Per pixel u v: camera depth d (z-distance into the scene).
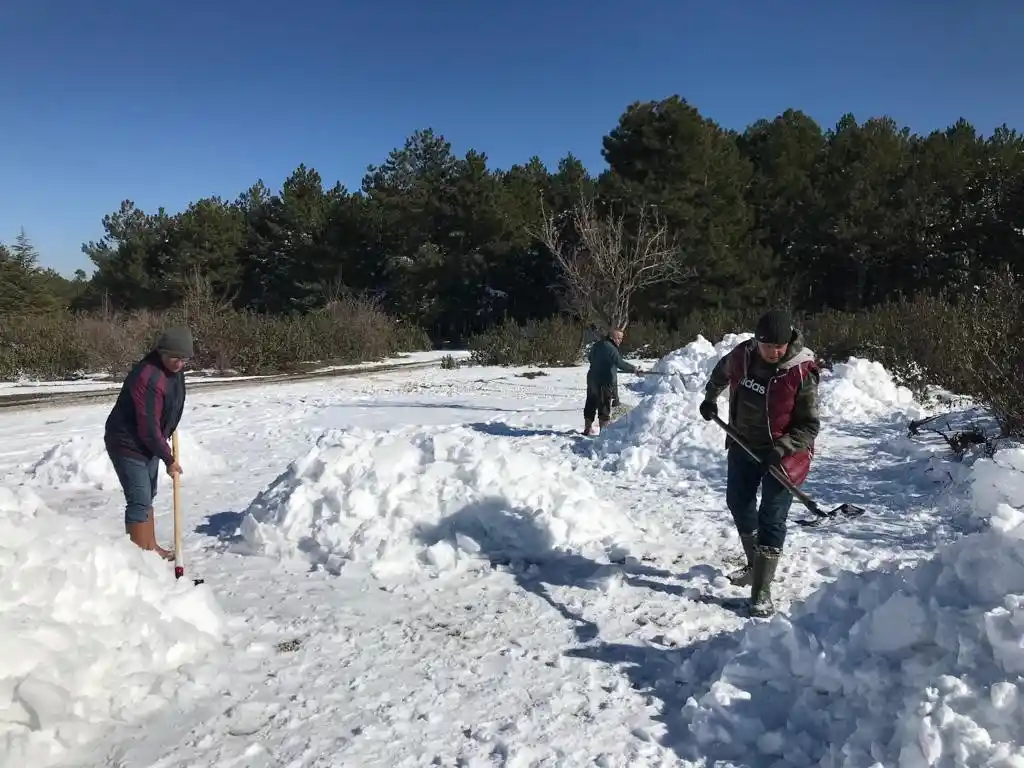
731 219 36.41
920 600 3.07
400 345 37.22
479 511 5.57
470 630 4.21
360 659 3.86
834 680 3.07
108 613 3.62
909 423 10.02
